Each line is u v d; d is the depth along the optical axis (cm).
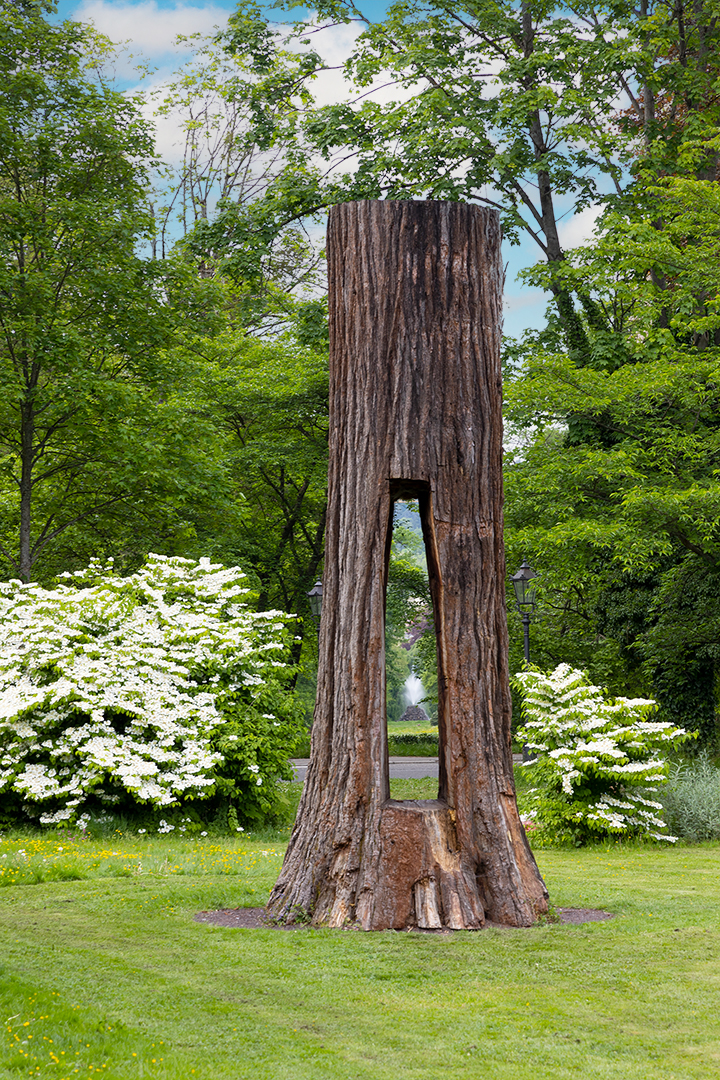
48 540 2106
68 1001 469
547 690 1320
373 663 677
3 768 1195
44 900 716
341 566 696
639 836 1234
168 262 2048
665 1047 420
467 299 712
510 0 2420
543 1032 439
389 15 2372
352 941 596
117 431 1919
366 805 659
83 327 1992
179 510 2231
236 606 1460
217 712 1277
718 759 1958
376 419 698
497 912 651
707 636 2039
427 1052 413
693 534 1838
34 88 1878
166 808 1216
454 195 2273
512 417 1909
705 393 1822
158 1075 376
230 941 596
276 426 2875
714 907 712
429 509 700
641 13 2433
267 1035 432
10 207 1842
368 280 710
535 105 2211
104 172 1998
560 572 1945
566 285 2095
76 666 1228
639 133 2347
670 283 2248
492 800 668
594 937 609
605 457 1734
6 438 2064
